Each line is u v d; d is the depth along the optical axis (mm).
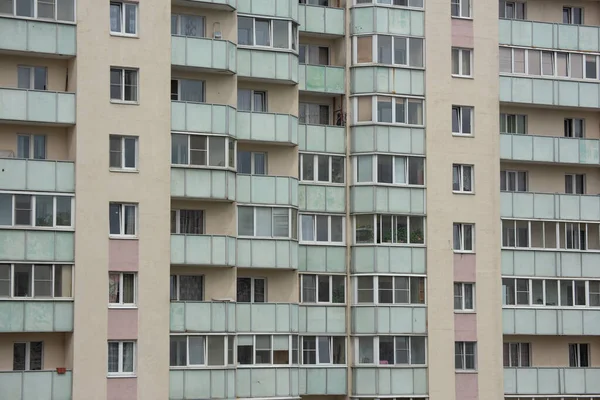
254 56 91250
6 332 80500
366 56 95188
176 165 86188
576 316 99625
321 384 92125
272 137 91250
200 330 85812
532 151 99625
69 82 84312
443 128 96188
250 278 91375
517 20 100625
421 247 94750
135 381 82875
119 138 84250
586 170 103125
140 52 84938
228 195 87750
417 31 96375
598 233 101438
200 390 85125
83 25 83688
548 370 98312
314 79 94500
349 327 93500
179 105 86750
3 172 81562
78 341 81625
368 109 94750
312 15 94875
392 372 92875
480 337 95562
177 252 85938
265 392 88688
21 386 80188
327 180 94562
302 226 93562
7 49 82125
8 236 81125
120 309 82938
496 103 98188
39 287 81500
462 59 97688
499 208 97500
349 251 94188
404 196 94688
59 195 82438
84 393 81375
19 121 82188
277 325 89875
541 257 99312
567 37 102000
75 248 82188
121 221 83812
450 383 94125
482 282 96125
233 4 90062
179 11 89312
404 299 93938
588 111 103312
